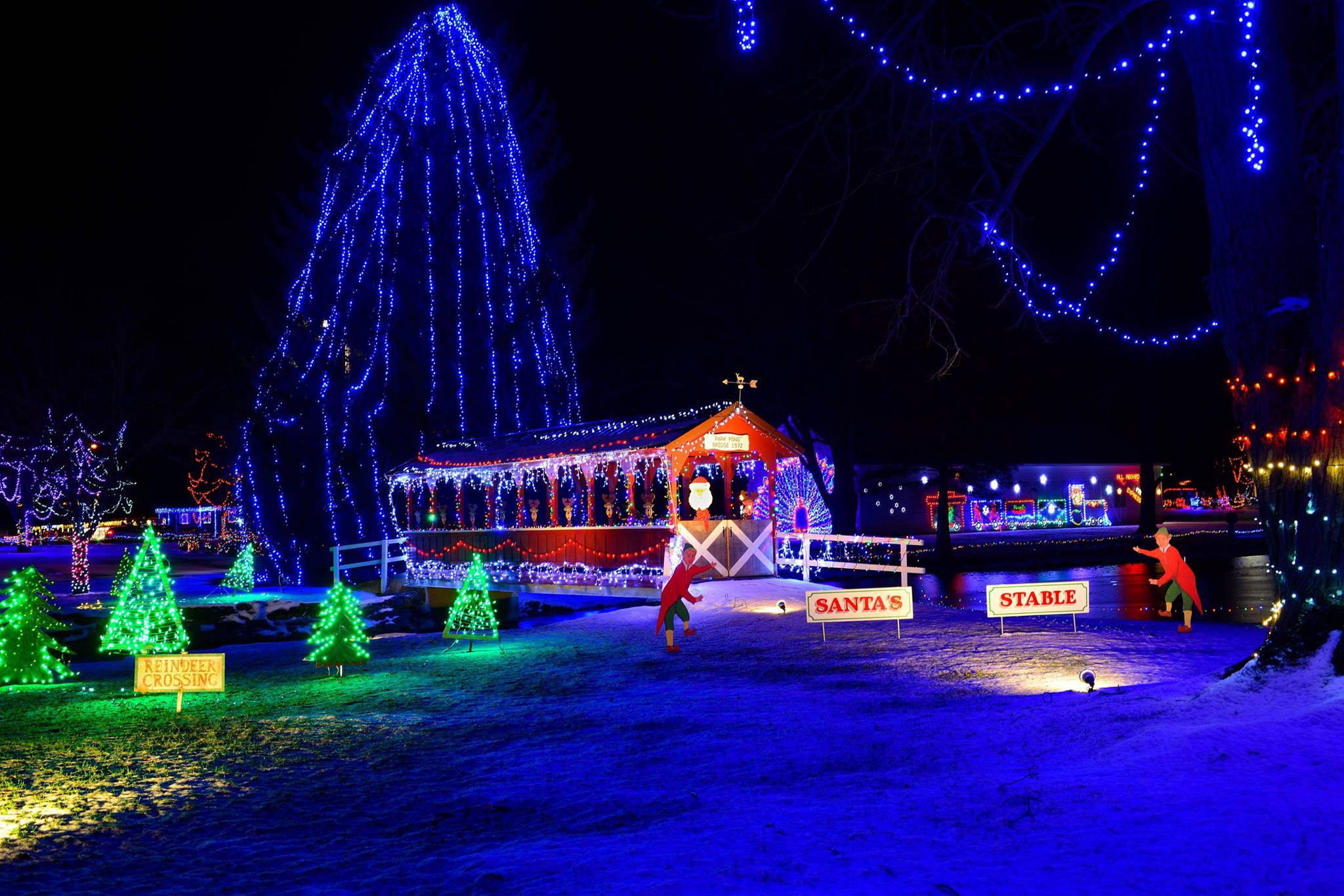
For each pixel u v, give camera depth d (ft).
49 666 48.03
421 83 112.27
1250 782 18.28
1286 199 27.68
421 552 91.71
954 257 53.62
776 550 75.72
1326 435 24.90
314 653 46.47
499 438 94.43
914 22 38.06
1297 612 24.89
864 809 20.47
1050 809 18.42
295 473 108.58
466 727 32.78
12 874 18.48
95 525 102.17
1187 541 150.00
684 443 71.41
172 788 25.48
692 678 40.70
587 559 76.84
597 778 25.48
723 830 19.69
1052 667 37.93
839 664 42.27
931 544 160.35
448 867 18.63
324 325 113.39
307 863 19.13
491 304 110.01
